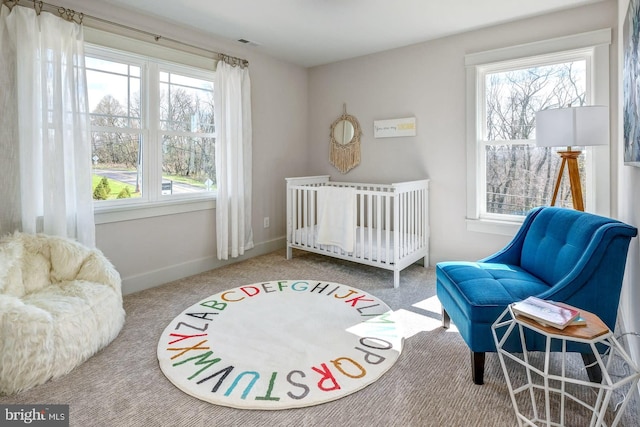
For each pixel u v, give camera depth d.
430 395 1.67
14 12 2.29
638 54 1.45
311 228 3.70
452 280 2.01
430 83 3.62
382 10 2.91
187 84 3.40
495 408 1.58
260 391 1.68
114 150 2.93
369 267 3.71
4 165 2.32
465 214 3.51
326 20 3.11
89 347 1.97
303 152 4.64
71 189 2.57
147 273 3.14
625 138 1.90
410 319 2.48
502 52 3.18
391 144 3.94
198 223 3.53
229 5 2.83
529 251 2.19
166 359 1.96
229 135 3.60
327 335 2.23
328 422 1.51
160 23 3.09
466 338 1.77
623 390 1.66
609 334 1.20
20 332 1.68
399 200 3.11
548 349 1.25
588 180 2.92
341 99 4.32
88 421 1.50
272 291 3.01
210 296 2.91
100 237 2.84
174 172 3.36
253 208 4.09
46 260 2.26
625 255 1.59
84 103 2.59
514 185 3.33
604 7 2.74
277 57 4.16
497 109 3.35
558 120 2.34
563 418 1.40
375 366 1.89
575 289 1.61
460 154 3.49
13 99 2.33
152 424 1.49
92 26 2.68
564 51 2.90
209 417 1.53
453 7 2.86
